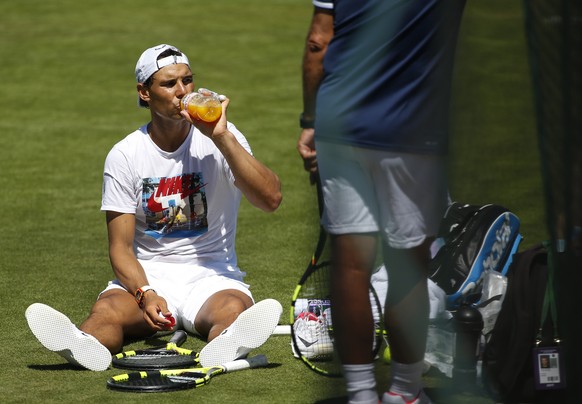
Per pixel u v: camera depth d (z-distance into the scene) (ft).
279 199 55.52
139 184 56.75
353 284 41.52
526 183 77.92
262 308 50.19
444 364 47.60
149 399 46.03
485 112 46.83
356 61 41.14
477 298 52.65
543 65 36.70
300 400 45.80
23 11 224.53
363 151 41.04
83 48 185.98
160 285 57.26
